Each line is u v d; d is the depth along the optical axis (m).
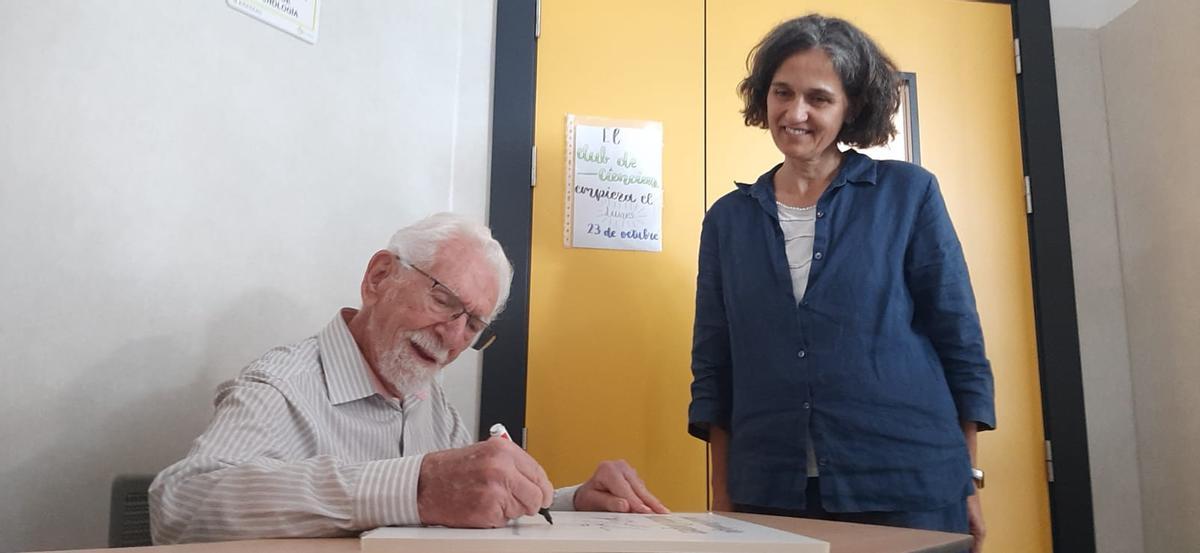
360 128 1.82
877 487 1.33
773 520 1.04
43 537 1.35
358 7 1.84
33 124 1.37
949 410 1.39
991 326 2.10
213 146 1.59
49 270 1.38
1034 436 2.07
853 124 1.54
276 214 1.68
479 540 0.62
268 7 1.68
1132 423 2.16
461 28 2.04
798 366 1.41
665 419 1.98
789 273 1.46
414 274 1.21
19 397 1.34
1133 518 2.12
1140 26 2.17
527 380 1.95
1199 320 1.98
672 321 2.02
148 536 1.26
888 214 1.44
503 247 1.97
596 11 2.09
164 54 1.53
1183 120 2.04
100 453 1.42
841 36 1.47
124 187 1.47
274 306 1.66
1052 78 2.21
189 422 1.53
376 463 0.80
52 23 1.40
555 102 2.05
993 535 2.02
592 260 2.01
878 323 1.39
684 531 0.76
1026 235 2.15
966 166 2.16
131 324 1.47
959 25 2.21
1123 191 2.22
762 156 2.10
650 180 2.05
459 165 1.98
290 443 1.07
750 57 1.88
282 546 0.67
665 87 2.09
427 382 1.25
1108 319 2.20
